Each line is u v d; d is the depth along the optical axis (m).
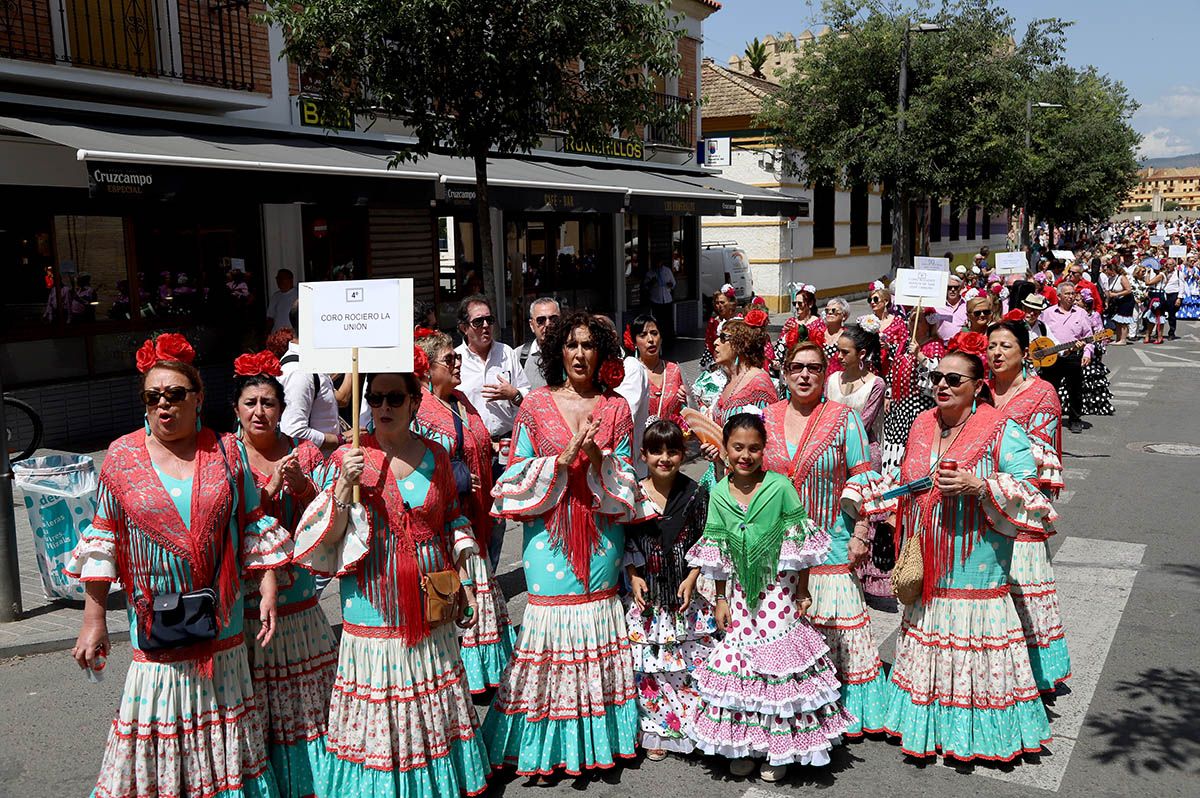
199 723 3.59
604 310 20.80
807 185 23.73
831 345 8.16
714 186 21.06
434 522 3.89
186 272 12.30
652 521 4.47
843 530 4.75
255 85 12.73
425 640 3.88
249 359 4.54
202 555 3.58
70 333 11.08
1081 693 5.20
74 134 9.35
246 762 3.77
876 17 20.61
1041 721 4.46
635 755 4.51
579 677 4.29
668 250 23.00
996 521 4.25
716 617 4.36
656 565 4.47
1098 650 5.76
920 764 4.49
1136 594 6.70
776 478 4.23
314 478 4.11
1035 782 4.31
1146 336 22.78
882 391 6.48
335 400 6.18
